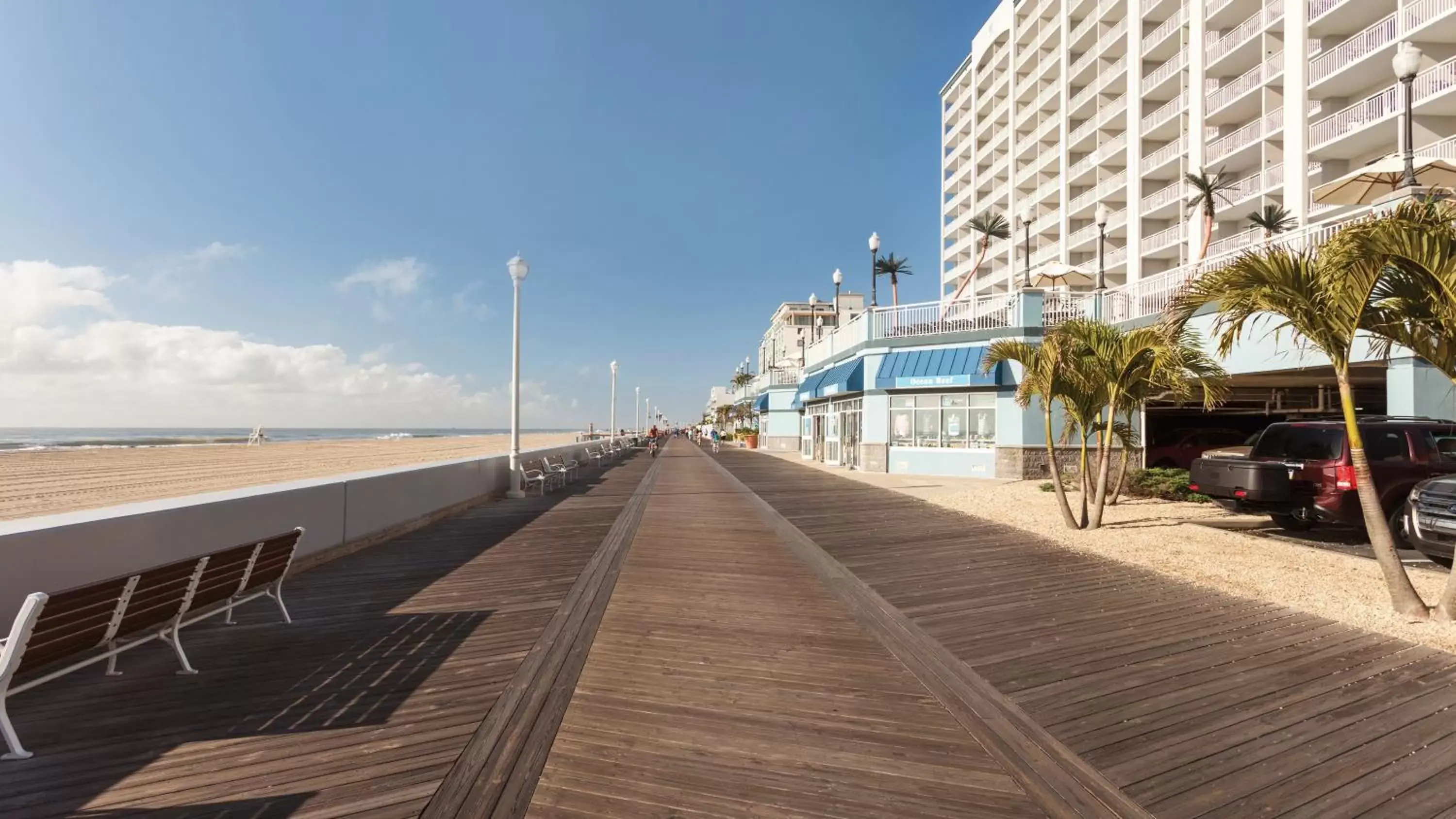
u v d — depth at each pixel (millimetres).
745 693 4141
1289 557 7953
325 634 5281
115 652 4234
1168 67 40531
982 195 67812
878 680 4355
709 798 2979
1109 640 5133
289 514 7348
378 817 2801
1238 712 3830
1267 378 15406
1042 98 54562
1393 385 10508
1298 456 9312
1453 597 5270
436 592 6621
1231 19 36438
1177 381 8977
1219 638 5141
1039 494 14406
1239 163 35281
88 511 5371
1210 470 10055
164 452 36812
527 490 16641
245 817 2805
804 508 13281
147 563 5441
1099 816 2830
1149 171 42188
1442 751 3355
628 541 9586
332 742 3465
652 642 5113
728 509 13094
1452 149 25453
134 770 3168
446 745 3447
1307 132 30047
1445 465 8602
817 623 5609
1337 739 3492
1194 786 3068
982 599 6375
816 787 3068
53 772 3148
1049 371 9539
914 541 9531
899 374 20453
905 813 2867
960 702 4016
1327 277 5418
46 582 4590
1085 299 18750
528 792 3006
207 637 5188
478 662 4656
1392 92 26750
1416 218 5035
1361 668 4469
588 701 4004
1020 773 3189
